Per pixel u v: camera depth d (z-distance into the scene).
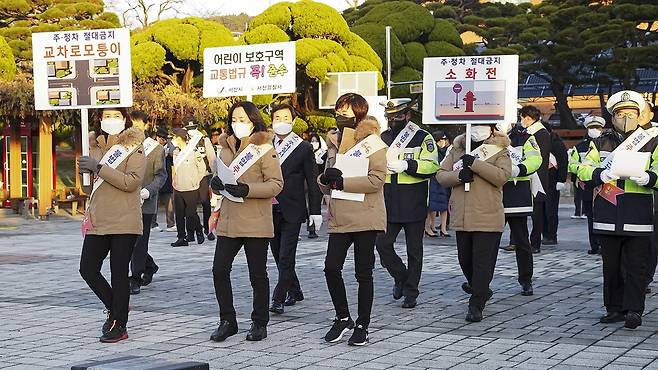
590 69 38.03
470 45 42.38
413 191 8.97
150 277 10.52
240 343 7.29
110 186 7.37
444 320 8.28
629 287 7.80
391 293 9.86
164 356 6.84
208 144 15.13
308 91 30.58
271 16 30.23
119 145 7.39
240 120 7.32
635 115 7.80
